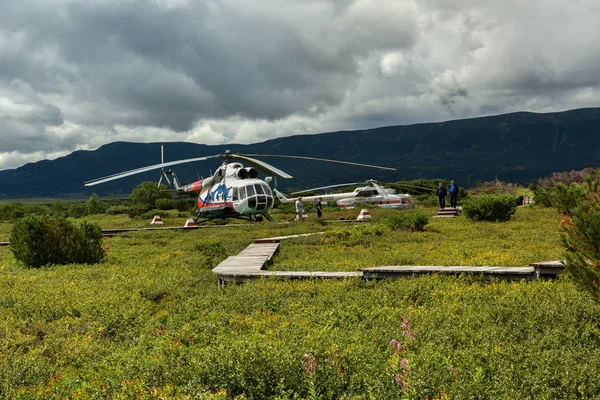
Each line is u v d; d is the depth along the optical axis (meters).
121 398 4.52
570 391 4.34
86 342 7.01
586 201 5.70
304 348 5.32
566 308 6.87
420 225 22.64
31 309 8.98
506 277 9.88
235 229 28.17
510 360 5.02
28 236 15.81
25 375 5.70
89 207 67.88
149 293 10.44
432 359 4.84
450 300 8.27
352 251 17.06
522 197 46.06
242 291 9.80
